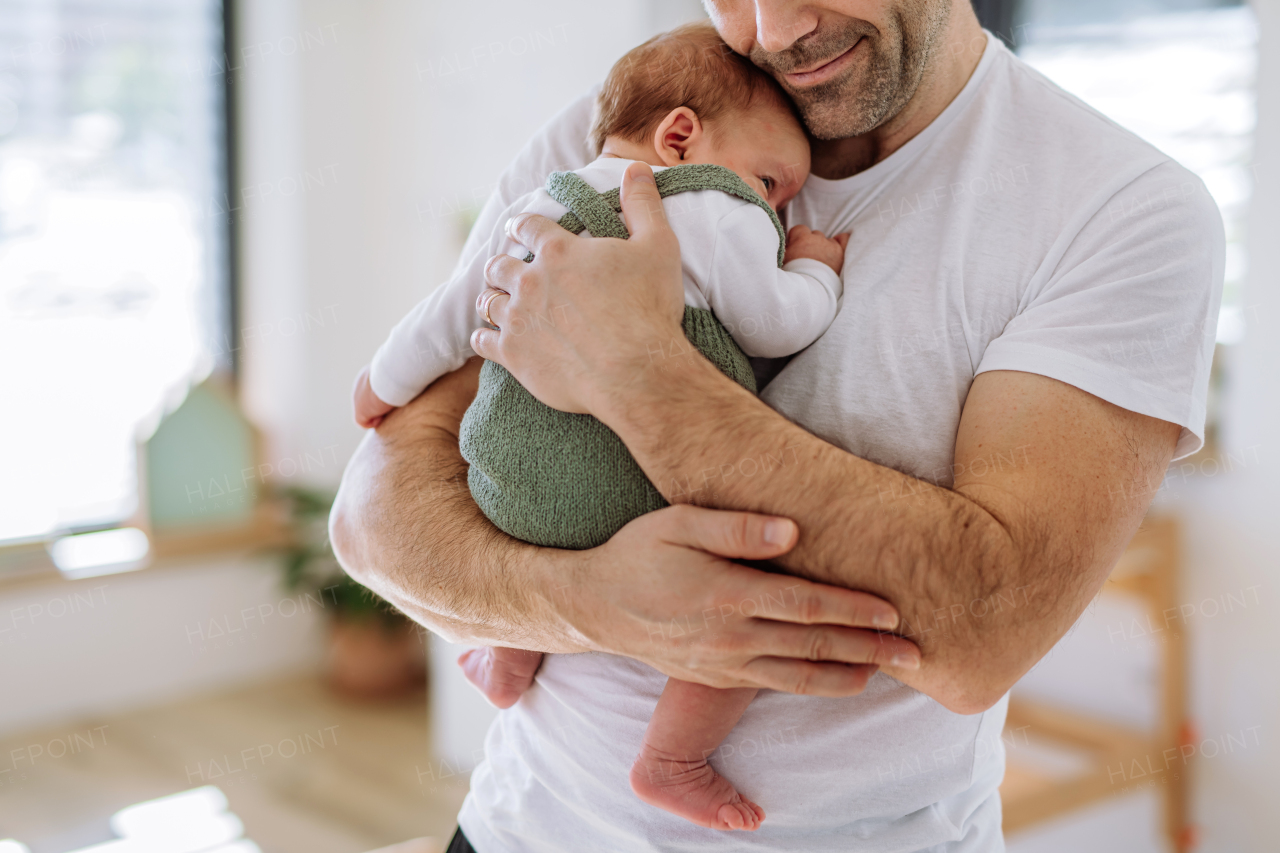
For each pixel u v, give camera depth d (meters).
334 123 4.20
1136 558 2.45
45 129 3.68
